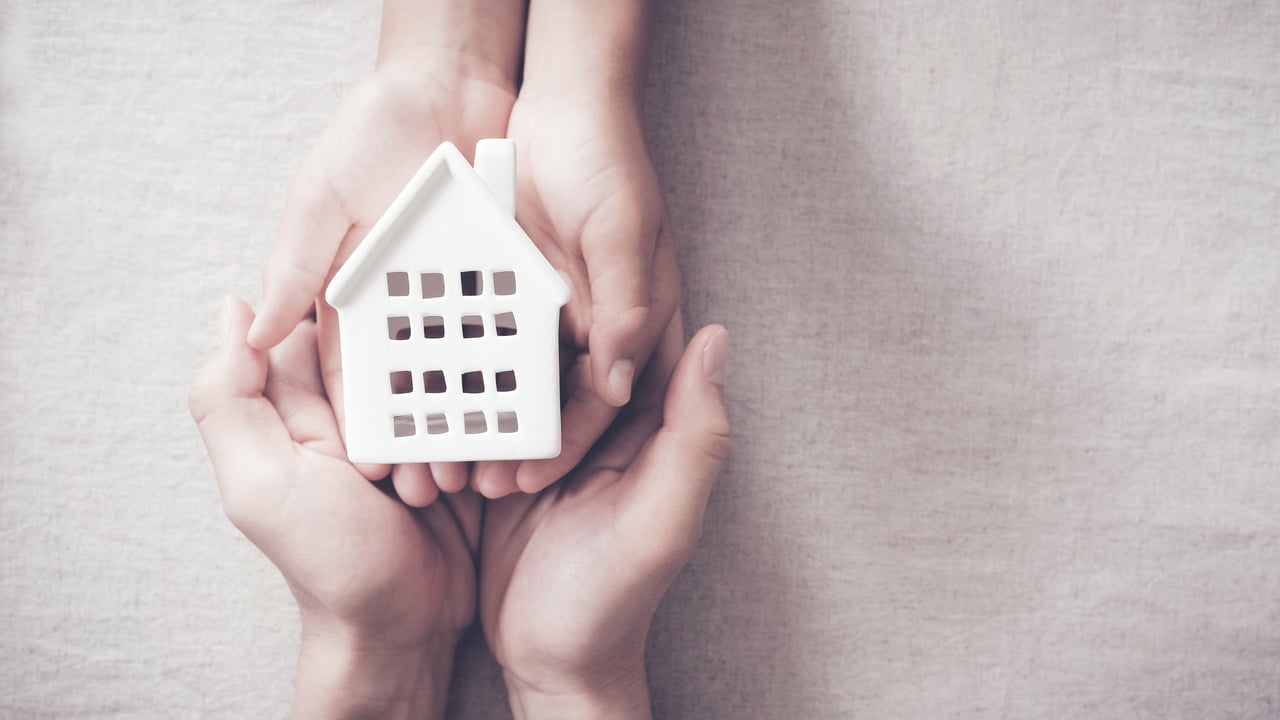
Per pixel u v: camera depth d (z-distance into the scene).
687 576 0.73
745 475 0.73
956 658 0.74
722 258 0.73
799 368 0.73
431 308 0.46
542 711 0.62
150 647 0.72
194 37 0.71
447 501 0.63
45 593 0.71
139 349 0.71
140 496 0.71
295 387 0.60
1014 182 0.74
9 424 0.71
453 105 0.63
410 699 0.63
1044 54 0.74
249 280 0.72
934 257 0.74
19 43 0.71
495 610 0.63
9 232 0.71
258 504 0.53
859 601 0.74
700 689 0.73
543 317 0.47
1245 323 0.75
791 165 0.73
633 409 0.63
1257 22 0.74
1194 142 0.74
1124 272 0.74
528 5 0.68
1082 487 0.75
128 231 0.71
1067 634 0.74
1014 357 0.74
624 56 0.62
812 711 0.73
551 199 0.59
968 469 0.74
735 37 0.72
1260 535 0.75
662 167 0.72
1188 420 0.75
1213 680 0.75
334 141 0.59
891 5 0.73
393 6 0.65
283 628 0.72
